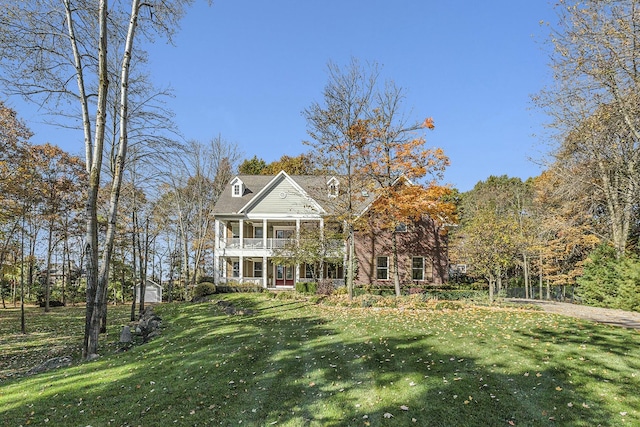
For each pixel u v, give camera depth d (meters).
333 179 19.36
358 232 23.09
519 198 39.28
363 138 17.55
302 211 27.92
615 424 5.10
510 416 5.36
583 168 19.36
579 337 9.83
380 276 25.92
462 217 43.16
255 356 8.62
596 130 15.09
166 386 6.91
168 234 39.97
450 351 8.53
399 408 5.61
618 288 16.86
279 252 24.36
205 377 7.28
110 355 10.23
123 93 11.84
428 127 19.20
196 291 24.41
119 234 22.59
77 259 37.66
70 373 8.34
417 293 19.95
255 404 5.94
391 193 19.16
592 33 11.61
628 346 8.85
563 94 13.78
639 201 16.89
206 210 37.69
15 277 31.91
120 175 11.74
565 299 27.33
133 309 18.62
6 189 18.36
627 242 21.16
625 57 11.15
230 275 30.47
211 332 11.99
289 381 6.87
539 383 6.48
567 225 22.89
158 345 10.82
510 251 17.47
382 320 13.11
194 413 5.70
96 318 10.63
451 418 5.31
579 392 6.09
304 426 5.20
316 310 16.19
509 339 9.66
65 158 24.97
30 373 9.27
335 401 5.94
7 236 22.59
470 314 14.39
